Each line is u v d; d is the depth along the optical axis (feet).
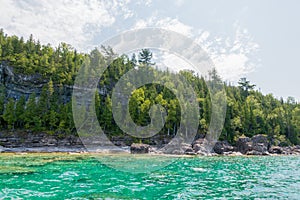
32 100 167.84
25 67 198.59
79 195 40.73
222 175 64.85
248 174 68.18
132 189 45.78
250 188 48.91
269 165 95.55
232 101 219.41
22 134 161.58
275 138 223.10
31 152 127.13
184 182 53.57
